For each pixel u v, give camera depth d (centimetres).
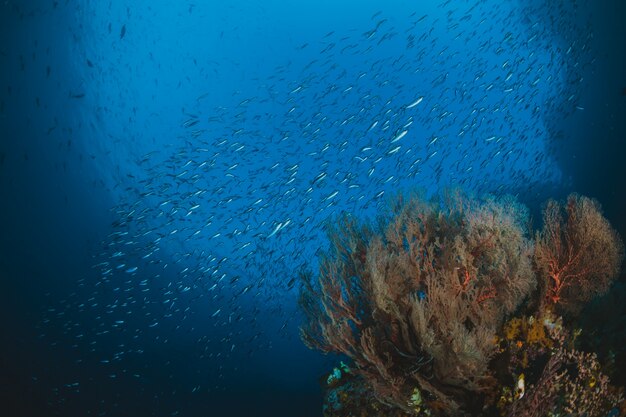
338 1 3080
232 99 3238
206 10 3062
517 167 1591
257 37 3186
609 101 1712
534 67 1566
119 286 1584
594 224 485
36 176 2847
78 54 2720
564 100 1563
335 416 457
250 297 1673
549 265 491
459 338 359
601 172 1734
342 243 505
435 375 387
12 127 2705
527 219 531
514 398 377
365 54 3069
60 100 2786
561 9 1605
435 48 2817
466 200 509
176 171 1491
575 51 1577
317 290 492
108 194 3000
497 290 427
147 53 3047
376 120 1064
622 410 404
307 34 3189
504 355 394
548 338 438
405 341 408
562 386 399
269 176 1612
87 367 1639
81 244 2806
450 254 445
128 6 2844
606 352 478
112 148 3023
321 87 2880
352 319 454
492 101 1752
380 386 393
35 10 2392
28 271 2680
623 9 1628
